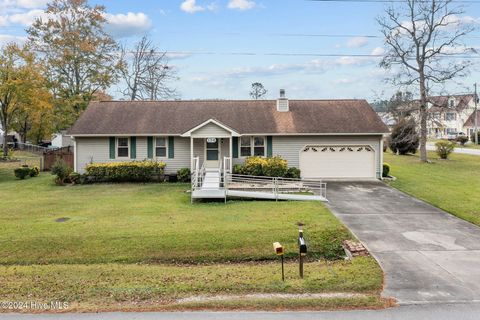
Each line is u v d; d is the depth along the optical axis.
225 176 18.41
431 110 33.97
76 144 23.95
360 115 25.42
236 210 15.80
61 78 38.69
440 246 11.34
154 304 7.52
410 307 7.41
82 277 9.12
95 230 12.80
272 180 21.98
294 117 25.23
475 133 59.88
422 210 16.00
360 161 24.23
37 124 46.50
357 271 9.23
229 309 7.30
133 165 23.14
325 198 18.16
